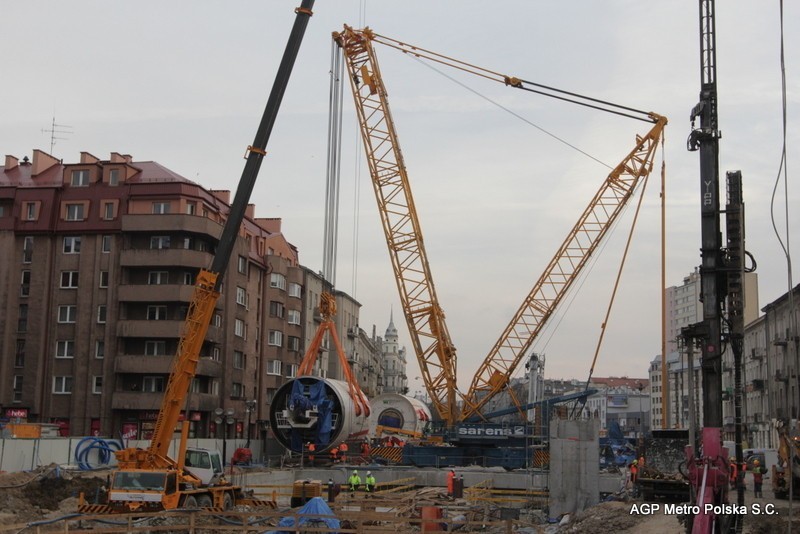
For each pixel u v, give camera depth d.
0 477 37.22
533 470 49.09
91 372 65.06
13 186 68.69
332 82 48.88
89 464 44.75
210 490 32.41
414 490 46.97
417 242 60.84
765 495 36.72
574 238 64.81
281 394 54.09
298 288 87.50
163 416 31.91
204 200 68.56
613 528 28.98
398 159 61.19
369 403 61.62
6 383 65.56
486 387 63.31
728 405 89.81
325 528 24.22
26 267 67.19
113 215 67.06
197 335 32.34
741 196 20.17
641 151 63.69
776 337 80.69
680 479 32.50
